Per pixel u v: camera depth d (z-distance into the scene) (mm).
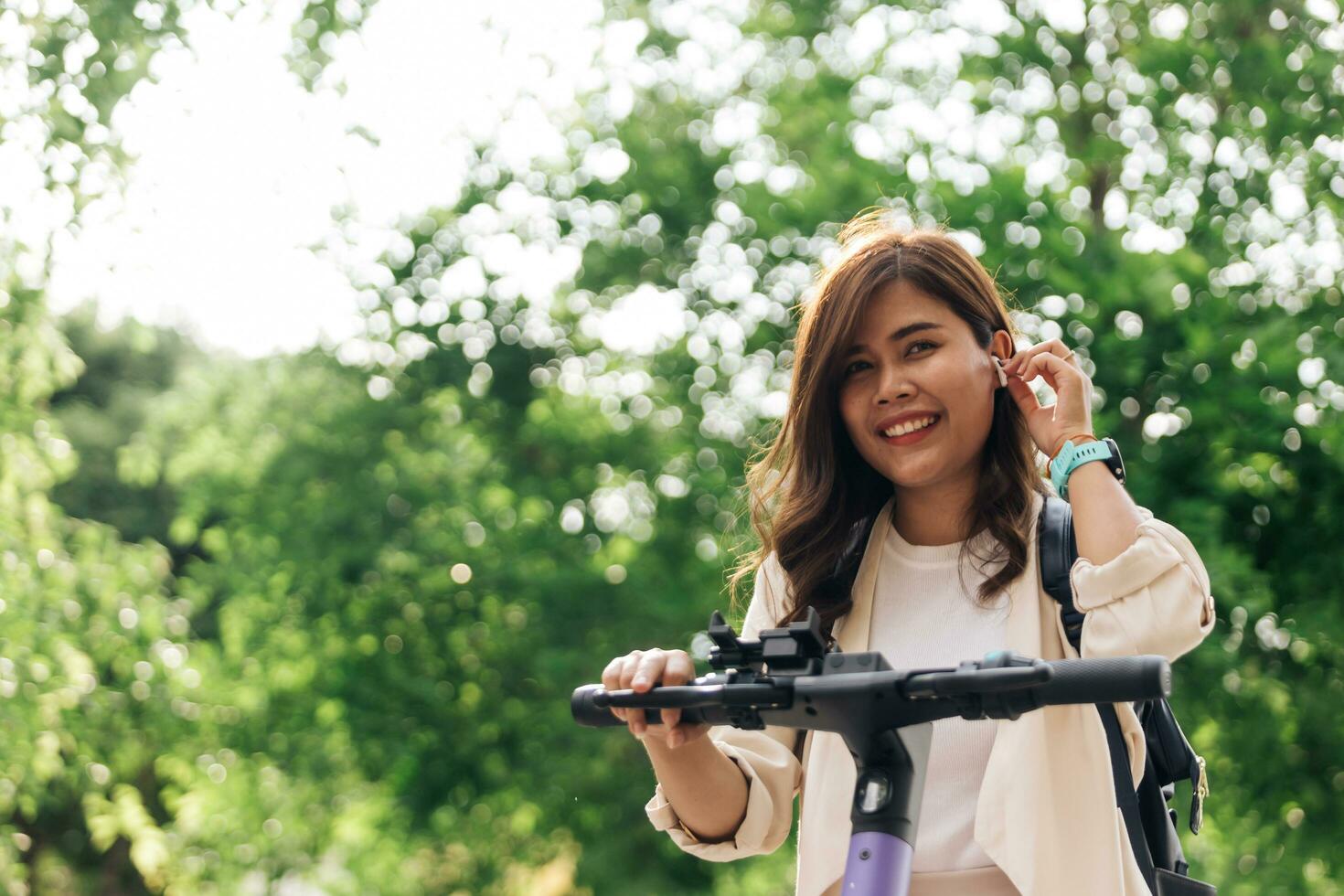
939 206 9102
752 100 11156
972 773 2037
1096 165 9414
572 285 11680
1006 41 9656
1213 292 8695
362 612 11945
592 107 11508
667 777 2045
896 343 2172
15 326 8109
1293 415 8383
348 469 12062
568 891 11922
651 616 11367
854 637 2232
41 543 8719
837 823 2039
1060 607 2092
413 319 11906
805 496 2289
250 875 11727
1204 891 2057
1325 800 8836
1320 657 8781
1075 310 8547
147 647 9656
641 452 11836
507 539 11750
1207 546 8000
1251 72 8586
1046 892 1881
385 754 11398
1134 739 2055
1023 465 2211
